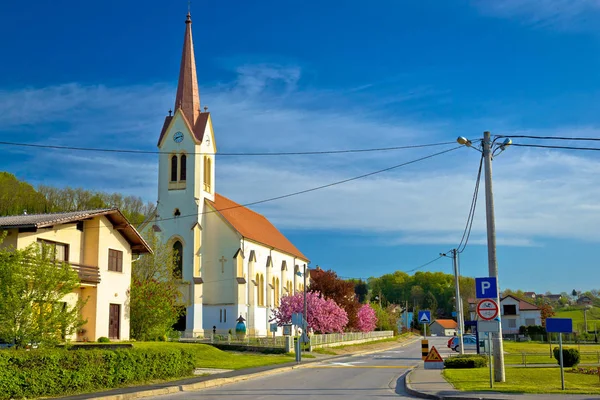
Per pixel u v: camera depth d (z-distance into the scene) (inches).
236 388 1027.3
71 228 1497.3
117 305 1653.5
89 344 1371.8
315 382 1131.3
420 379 1101.7
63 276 1024.2
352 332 3107.8
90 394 865.5
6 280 961.5
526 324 4608.8
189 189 2847.0
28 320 968.3
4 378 765.9
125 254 1690.5
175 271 2778.1
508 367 1408.7
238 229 2888.8
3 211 3228.3
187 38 2994.6
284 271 3489.2
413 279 7554.1
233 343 2202.3
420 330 6761.8
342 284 3193.9
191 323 2701.8
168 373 1115.9
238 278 2802.7
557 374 1199.6
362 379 1192.8
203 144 2903.5
